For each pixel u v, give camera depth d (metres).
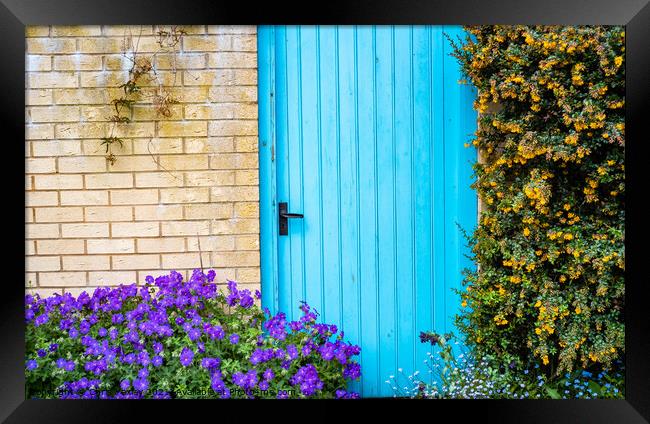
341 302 3.34
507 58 2.92
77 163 3.12
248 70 3.13
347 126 3.30
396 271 3.35
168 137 3.13
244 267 3.18
